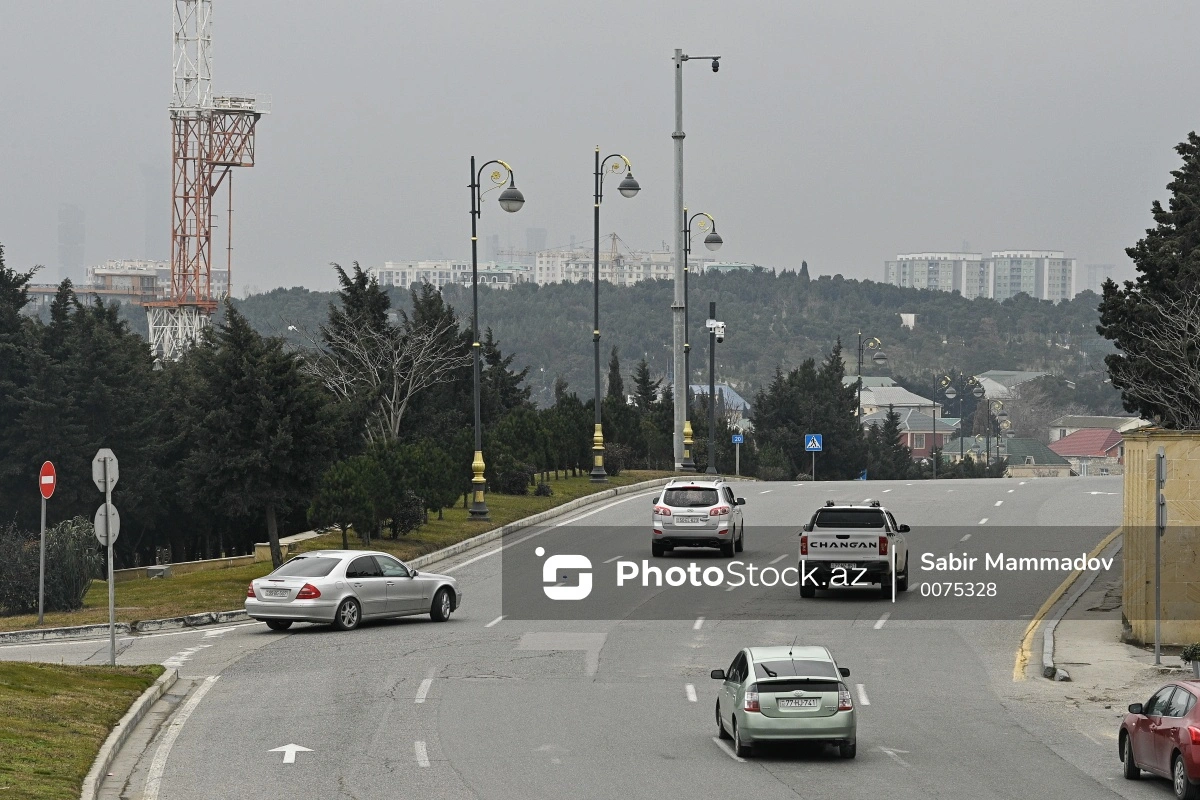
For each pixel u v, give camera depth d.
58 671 60.81
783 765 47.31
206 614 84.31
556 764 47.22
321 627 81.12
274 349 105.19
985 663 69.31
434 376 171.75
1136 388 111.69
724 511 103.62
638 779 44.88
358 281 163.38
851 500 148.75
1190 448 72.50
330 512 103.81
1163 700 44.06
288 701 59.03
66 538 93.38
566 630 78.25
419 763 47.25
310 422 105.06
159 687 60.62
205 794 42.81
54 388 155.12
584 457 172.50
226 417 102.75
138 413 159.38
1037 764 47.91
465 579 98.88
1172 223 116.88
